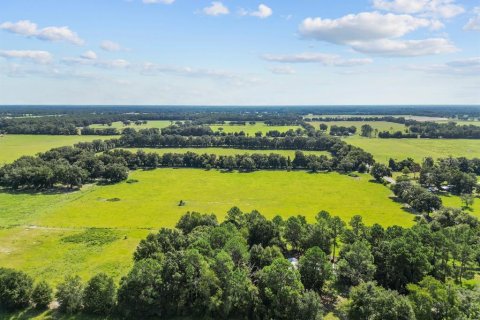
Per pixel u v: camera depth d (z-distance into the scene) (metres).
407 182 183.12
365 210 163.50
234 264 85.12
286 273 77.44
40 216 150.50
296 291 75.25
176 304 80.44
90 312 80.62
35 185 196.25
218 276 80.69
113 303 80.56
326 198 183.88
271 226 108.44
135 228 138.12
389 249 91.19
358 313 74.94
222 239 95.94
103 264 106.94
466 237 98.62
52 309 82.12
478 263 98.56
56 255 113.06
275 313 75.75
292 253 108.31
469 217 126.00
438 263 92.88
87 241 124.56
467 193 187.25
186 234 113.06
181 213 158.12
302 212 160.88
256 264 93.62
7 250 116.31
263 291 79.56
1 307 81.75
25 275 84.56
